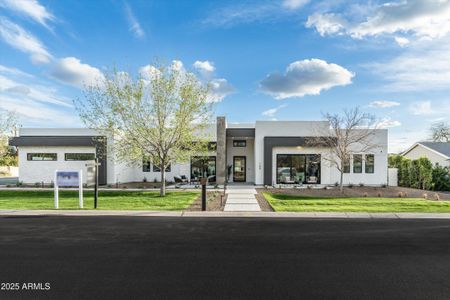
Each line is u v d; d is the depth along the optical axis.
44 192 15.64
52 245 6.31
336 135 17.30
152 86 13.68
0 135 19.47
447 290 4.20
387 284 4.39
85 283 4.36
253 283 4.38
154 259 5.43
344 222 8.82
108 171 19.84
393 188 18.59
